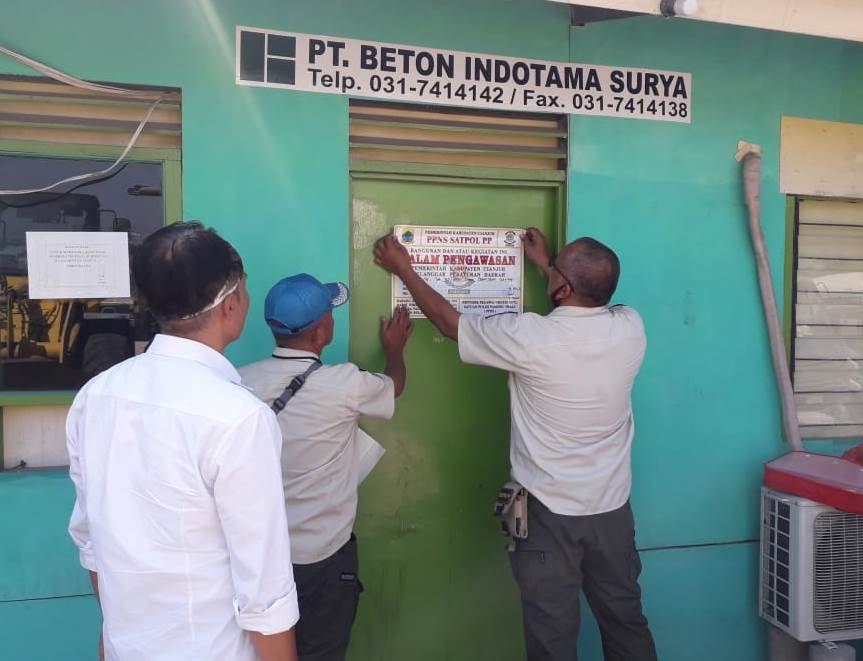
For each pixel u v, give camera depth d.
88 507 1.37
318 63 2.65
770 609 3.06
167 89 2.54
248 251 2.62
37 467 2.55
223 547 1.33
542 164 3.00
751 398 3.21
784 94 3.20
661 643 3.13
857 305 3.43
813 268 3.36
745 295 3.18
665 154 3.06
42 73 2.41
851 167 3.30
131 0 2.47
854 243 3.41
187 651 1.31
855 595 2.87
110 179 2.52
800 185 3.24
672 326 3.10
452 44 2.79
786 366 3.17
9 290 2.45
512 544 2.47
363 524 2.88
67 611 2.48
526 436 2.44
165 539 1.30
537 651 2.41
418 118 2.82
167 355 1.40
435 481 2.94
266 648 1.31
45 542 2.46
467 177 2.88
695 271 3.12
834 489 2.74
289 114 2.63
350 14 2.67
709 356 3.15
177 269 1.37
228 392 1.34
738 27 3.13
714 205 3.13
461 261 2.92
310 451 2.11
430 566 2.94
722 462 3.18
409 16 2.73
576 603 2.43
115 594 1.33
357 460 2.31
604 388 2.36
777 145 3.20
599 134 2.98
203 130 2.56
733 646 3.20
